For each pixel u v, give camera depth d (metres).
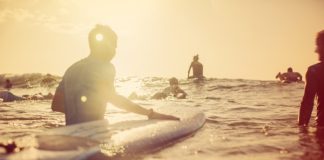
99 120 3.22
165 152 2.64
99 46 3.27
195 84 15.66
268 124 4.02
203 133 3.46
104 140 2.57
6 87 19.44
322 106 3.64
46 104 7.90
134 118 3.59
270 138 3.15
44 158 1.98
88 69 3.21
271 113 5.18
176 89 9.81
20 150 2.08
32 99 9.78
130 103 3.38
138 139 2.76
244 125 3.98
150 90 15.56
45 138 2.41
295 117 4.64
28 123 4.34
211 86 14.56
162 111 4.17
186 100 8.37
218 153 2.60
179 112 4.14
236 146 2.82
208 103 7.32
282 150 2.66
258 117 4.68
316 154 2.53
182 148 2.78
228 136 3.30
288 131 3.49
